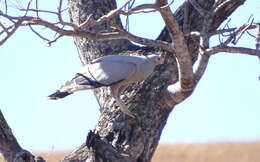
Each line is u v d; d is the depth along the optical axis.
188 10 21.80
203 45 19.77
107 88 22.41
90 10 22.72
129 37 18.94
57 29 18.19
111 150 20.66
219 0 20.19
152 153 21.95
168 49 19.25
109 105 22.05
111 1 23.02
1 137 20.03
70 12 23.12
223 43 19.66
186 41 21.45
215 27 21.58
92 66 21.48
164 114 21.78
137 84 21.86
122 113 21.73
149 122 21.66
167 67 21.91
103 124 21.86
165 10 18.22
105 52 22.67
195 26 21.75
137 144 21.47
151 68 21.58
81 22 22.75
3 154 20.19
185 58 19.30
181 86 20.30
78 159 21.25
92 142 20.66
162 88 21.72
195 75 19.89
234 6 21.33
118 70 21.28
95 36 18.61
